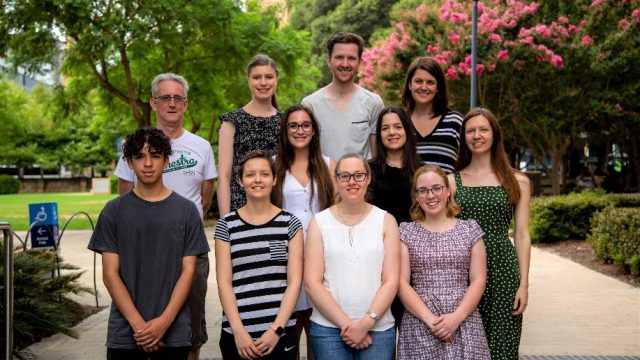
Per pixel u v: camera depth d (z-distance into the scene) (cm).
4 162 4362
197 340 432
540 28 1391
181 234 350
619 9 1433
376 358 351
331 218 373
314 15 3428
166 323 336
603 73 1402
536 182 1788
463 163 414
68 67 1492
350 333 342
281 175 426
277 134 461
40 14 1304
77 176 5331
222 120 464
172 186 440
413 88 462
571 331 589
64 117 1761
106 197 3650
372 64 1650
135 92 1712
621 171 2345
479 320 366
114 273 342
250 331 353
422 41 1523
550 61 1389
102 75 1619
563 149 1634
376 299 351
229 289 358
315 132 430
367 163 391
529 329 596
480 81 1490
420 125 469
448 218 385
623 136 1711
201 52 1617
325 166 432
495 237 389
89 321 637
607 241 938
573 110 1462
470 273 370
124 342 340
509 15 1425
